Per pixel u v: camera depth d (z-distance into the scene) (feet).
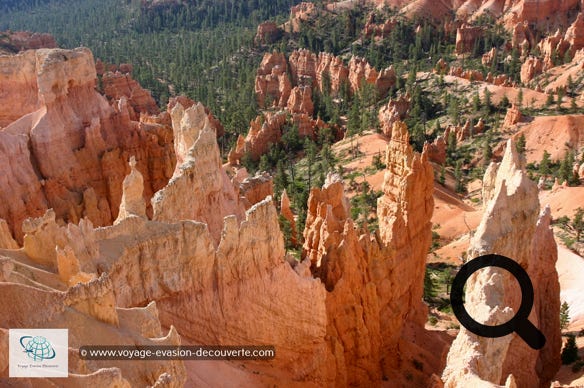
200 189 126.00
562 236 281.95
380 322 146.92
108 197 204.85
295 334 119.14
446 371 104.63
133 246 97.30
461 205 344.28
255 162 439.22
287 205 228.84
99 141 203.51
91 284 74.08
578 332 178.09
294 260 127.24
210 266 106.63
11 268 74.08
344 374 130.72
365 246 142.82
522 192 118.11
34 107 203.00
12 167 177.47
